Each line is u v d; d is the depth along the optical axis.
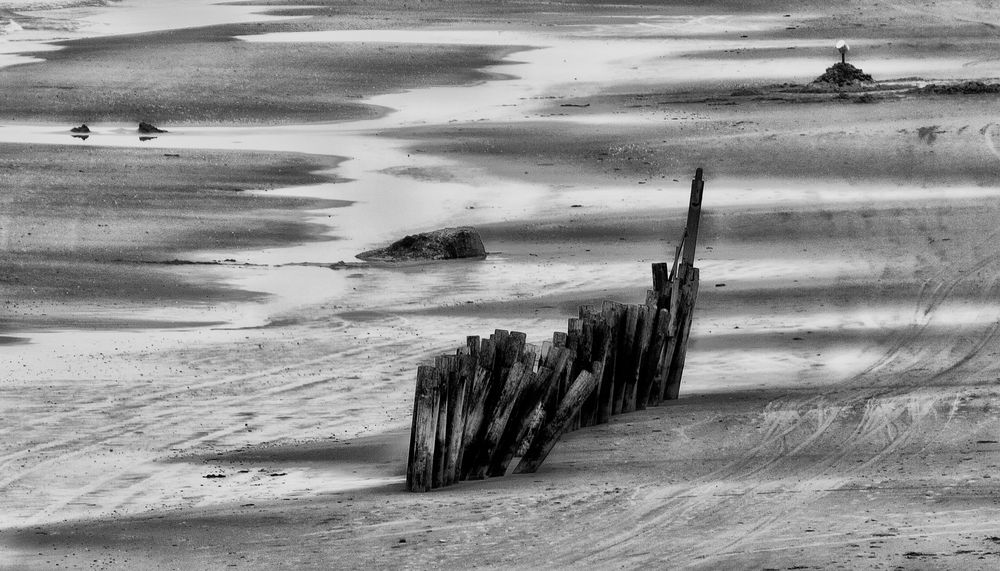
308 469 46.78
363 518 38.44
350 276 85.62
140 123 149.38
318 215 106.62
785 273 81.94
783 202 106.06
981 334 64.06
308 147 136.75
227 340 68.81
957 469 40.59
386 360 65.00
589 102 166.00
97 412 55.25
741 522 35.69
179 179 118.44
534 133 142.38
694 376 58.47
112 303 76.56
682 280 54.34
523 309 76.56
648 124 145.62
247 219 104.06
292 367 63.56
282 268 87.69
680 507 37.53
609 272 86.31
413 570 33.06
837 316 69.56
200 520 39.41
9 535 38.59
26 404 56.19
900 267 82.12
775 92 166.12
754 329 67.19
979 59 199.62
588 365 49.06
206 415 54.91
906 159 121.50
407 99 171.62
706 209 104.75
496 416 44.06
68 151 130.25
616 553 33.53
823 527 34.84
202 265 87.50
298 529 37.69
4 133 142.75
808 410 49.91
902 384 54.09
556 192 114.62
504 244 96.44
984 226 94.31
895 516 35.59
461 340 69.19
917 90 160.38
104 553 36.34
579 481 41.78
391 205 110.50
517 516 37.59
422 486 42.28
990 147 125.06
